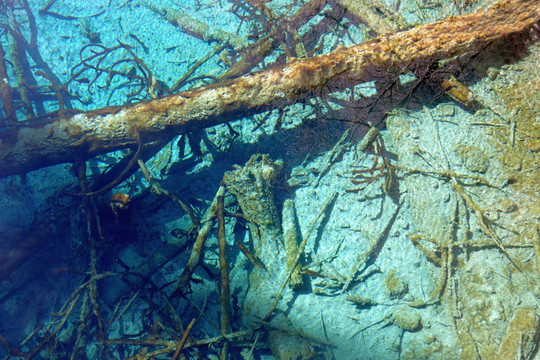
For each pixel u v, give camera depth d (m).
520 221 2.26
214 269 2.83
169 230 3.03
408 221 2.54
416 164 2.52
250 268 2.76
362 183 2.71
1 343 2.60
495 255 2.26
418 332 2.33
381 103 2.77
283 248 2.69
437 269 2.37
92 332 2.64
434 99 2.62
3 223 3.15
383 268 2.52
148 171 3.00
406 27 2.67
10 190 3.28
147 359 2.50
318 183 2.83
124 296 2.73
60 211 3.04
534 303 2.13
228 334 2.48
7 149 2.57
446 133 2.52
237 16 3.52
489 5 2.33
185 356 2.50
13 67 3.53
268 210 2.73
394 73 2.54
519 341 2.08
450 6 2.88
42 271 3.01
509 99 2.47
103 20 3.81
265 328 2.50
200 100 2.54
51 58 3.78
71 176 3.26
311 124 2.96
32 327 2.85
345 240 2.65
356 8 2.94
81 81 3.61
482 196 2.35
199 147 3.16
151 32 3.70
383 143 2.65
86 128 2.57
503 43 2.52
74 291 2.73
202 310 2.60
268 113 3.08
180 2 3.68
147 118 2.56
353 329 2.43
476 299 2.22
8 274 2.89
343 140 2.86
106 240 2.88
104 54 3.63
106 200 3.04
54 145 2.59
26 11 3.88
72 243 2.99
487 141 2.43
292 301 2.56
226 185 2.81
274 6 3.43
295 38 3.11
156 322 2.59
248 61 3.19
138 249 3.02
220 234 2.66
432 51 2.41
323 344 2.41
